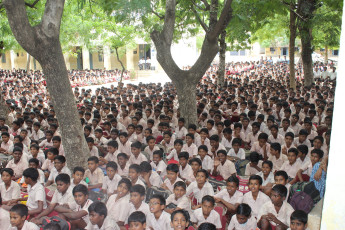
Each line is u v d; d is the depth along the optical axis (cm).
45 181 648
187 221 387
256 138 802
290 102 1170
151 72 3384
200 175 511
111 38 1811
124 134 732
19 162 648
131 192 447
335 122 148
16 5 520
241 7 879
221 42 1636
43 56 580
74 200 491
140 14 705
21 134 796
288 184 514
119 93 1645
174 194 498
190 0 1000
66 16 1462
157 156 634
